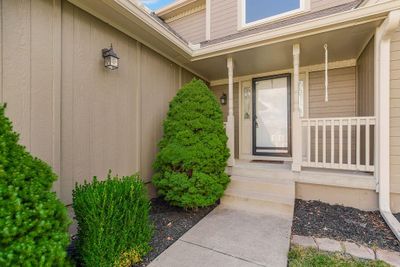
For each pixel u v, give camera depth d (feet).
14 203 4.11
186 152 11.00
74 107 8.84
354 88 14.93
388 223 9.04
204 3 20.63
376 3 9.73
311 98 16.30
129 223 6.68
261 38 12.27
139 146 12.30
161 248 7.84
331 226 9.27
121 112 11.13
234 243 8.12
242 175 13.70
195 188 10.63
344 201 11.36
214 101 12.64
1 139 4.57
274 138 17.67
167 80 14.87
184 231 9.11
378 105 10.42
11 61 6.91
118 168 10.91
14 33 6.97
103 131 10.14
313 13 14.99
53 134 8.02
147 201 7.60
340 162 11.39
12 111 6.94
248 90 18.85
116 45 10.82
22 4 7.15
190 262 7.02
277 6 16.93
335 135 15.23
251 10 17.93
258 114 18.29
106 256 6.04
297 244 7.94
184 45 13.67
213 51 13.96
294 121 12.40
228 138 13.89
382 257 7.04
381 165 10.22
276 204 10.88
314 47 12.98
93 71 9.64
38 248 4.15
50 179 5.17
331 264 6.72
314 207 11.16
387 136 10.12
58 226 4.72
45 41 7.80
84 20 9.26
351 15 10.05
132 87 11.85
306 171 12.41
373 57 11.22
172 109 12.39
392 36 10.31
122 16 10.00
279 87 17.46
